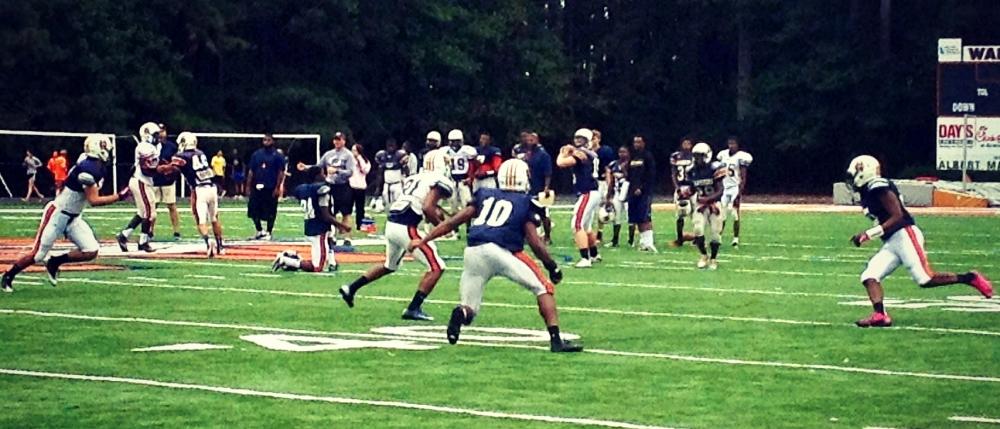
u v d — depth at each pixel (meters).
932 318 14.68
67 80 51.59
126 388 10.22
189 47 55.97
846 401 9.90
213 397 9.88
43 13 50.97
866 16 61.09
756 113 61.88
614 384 10.50
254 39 58.12
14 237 27.19
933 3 60.41
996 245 27.14
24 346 12.23
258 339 12.72
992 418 9.33
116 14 53.06
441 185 14.12
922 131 61.41
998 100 44.50
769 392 10.22
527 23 62.09
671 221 35.44
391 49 59.22
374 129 59.25
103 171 16.67
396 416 9.23
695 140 63.88
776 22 62.84
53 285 17.19
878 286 13.97
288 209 41.09
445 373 10.94
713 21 64.06
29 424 8.95
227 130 55.69
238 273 19.39
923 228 32.91
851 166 14.13
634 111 64.56
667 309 15.45
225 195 50.91
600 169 25.47
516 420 9.12
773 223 35.03
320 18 56.25
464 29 60.22
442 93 60.78
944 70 44.75
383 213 38.88
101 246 24.39
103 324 13.74
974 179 54.03
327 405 9.60
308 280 18.41
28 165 45.78
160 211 38.25
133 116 53.84
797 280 19.11
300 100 56.88
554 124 62.41
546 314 12.03
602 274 19.94
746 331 13.56
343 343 12.51
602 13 65.25
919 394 10.19
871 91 60.75
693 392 10.20
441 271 14.29
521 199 12.06
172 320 14.09
